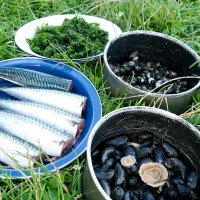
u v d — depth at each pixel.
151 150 0.72
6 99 0.79
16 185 0.65
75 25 0.96
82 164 0.70
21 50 0.91
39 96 0.79
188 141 0.69
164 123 0.70
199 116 0.81
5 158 0.68
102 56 0.91
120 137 0.72
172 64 0.92
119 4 1.07
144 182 0.66
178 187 0.67
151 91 0.79
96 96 0.79
